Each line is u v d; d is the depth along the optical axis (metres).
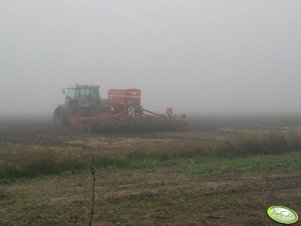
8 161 14.76
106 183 11.72
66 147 19.17
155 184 11.52
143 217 8.55
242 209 9.20
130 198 9.98
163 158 15.84
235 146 17.39
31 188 11.12
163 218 8.52
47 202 9.58
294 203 9.70
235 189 10.92
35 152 17.31
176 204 9.48
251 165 14.41
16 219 8.34
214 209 9.16
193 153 16.66
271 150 17.94
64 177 12.65
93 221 8.25
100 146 19.56
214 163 15.22
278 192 10.70
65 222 8.16
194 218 8.53
